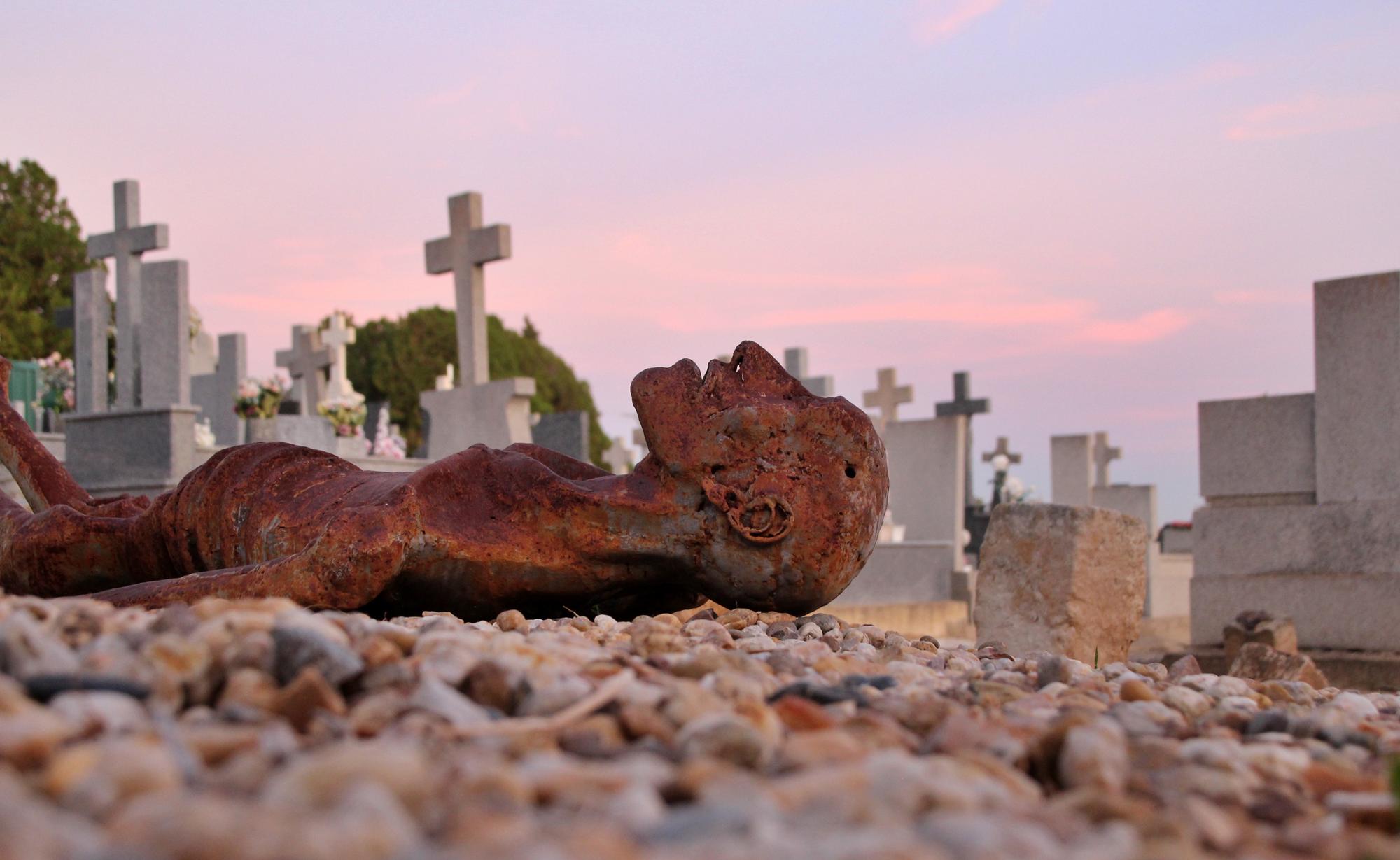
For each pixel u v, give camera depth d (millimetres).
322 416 17375
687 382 5551
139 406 16562
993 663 5473
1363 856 2316
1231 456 12570
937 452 19562
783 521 5359
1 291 33562
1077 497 23484
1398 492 11633
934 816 2160
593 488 5594
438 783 2344
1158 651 13125
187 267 16156
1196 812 2506
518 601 5582
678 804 2373
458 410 17219
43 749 2330
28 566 6195
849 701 3623
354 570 5055
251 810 1974
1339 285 11984
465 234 17266
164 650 3037
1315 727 4004
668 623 5172
